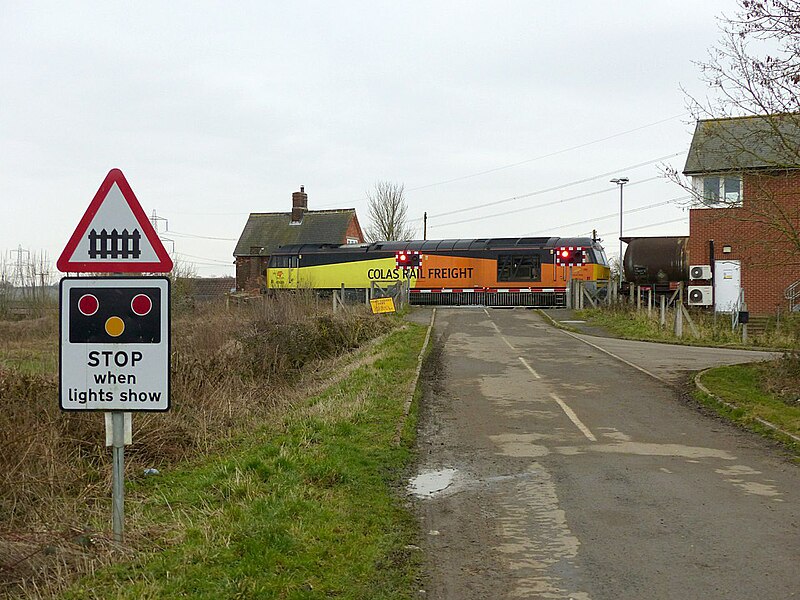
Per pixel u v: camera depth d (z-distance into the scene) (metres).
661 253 35.81
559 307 42.12
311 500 7.64
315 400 14.27
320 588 5.63
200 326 22.91
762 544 6.89
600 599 5.65
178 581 5.56
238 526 6.66
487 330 29.64
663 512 7.91
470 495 8.59
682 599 5.64
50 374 12.12
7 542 6.30
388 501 8.17
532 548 6.80
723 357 21.69
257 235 64.88
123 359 5.70
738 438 11.76
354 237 65.75
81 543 6.36
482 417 13.47
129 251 5.70
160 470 10.09
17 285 31.64
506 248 44.16
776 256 15.94
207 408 12.69
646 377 18.03
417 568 6.28
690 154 24.56
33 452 8.52
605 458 10.45
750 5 13.72
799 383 14.90
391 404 13.72
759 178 14.69
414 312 37.62
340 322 25.70
